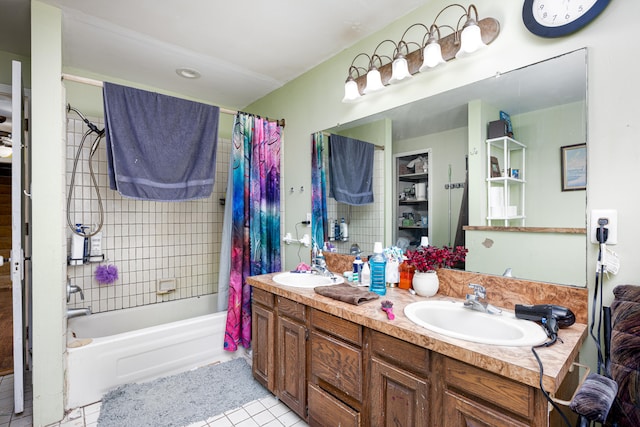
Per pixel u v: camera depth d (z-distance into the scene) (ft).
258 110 10.42
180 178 7.18
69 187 8.00
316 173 8.06
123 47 7.27
